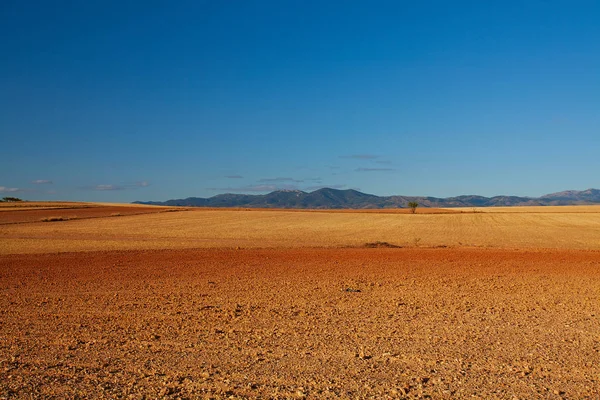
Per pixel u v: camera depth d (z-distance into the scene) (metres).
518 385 6.98
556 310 12.31
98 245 34.94
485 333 9.95
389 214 87.56
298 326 10.62
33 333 10.07
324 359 8.21
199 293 15.11
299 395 6.56
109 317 11.63
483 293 14.94
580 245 36.97
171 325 10.77
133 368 7.75
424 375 7.40
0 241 38.31
